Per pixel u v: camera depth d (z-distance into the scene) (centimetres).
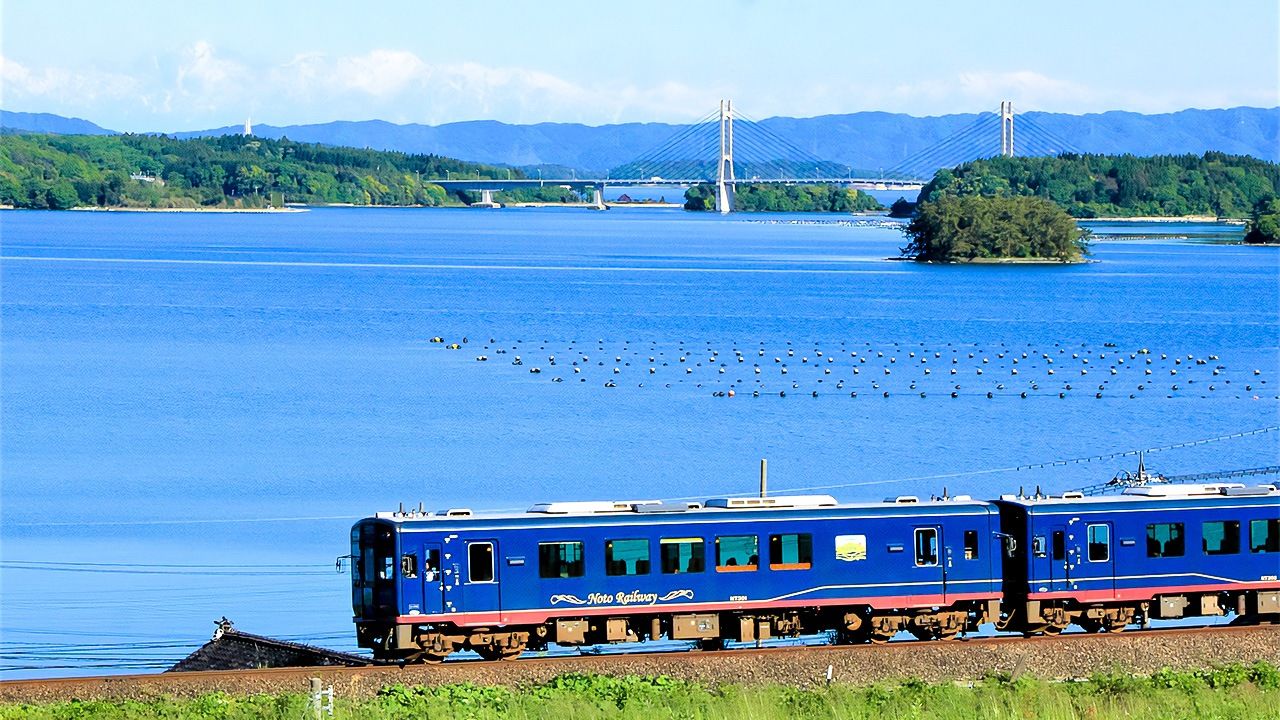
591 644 15375
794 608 15650
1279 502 16725
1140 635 15288
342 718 12788
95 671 18850
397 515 15388
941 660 14862
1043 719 13062
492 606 15075
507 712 12988
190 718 12788
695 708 13150
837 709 13150
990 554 16075
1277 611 16662
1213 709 13312
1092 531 16300
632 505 15850
